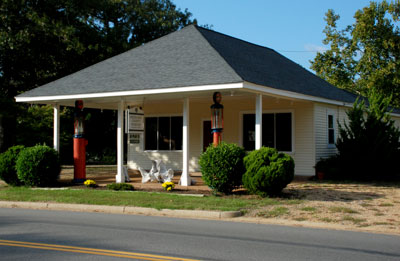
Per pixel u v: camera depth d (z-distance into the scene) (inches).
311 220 379.9
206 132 836.6
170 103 816.9
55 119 695.7
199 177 736.3
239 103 790.5
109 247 275.3
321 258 251.0
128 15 1402.6
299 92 624.4
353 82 1534.2
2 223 367.9
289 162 485.7
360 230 346.0
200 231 334.0
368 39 1382.9
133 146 922.1
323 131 754.8
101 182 685.3
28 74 1032.2
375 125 684.7
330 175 685.3
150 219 395.2
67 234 318.3
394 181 665.6
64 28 993.5
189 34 705.0
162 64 627.2
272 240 301.1
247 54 710.5
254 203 449.4
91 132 1465.3
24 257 248.7
